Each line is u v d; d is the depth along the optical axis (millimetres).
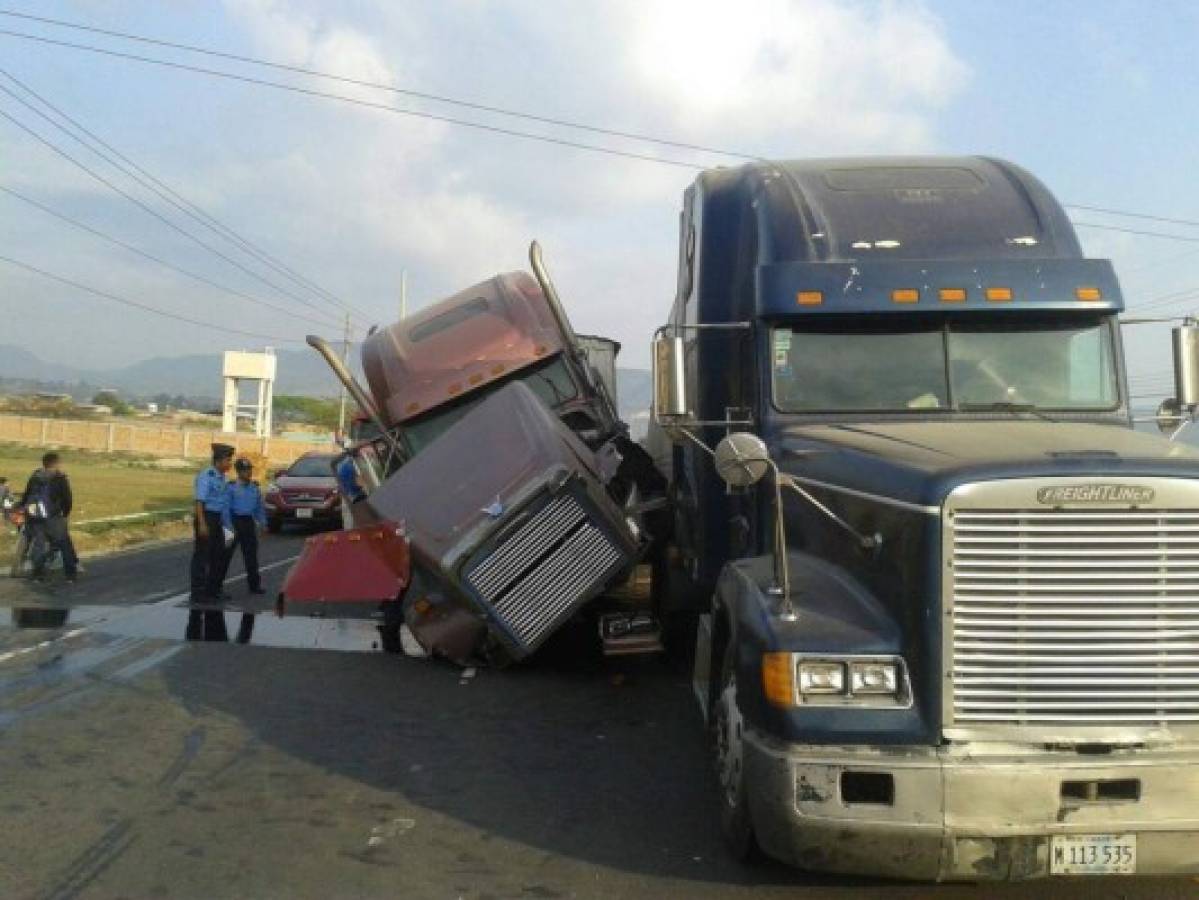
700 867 5316
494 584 8625
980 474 4453
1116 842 4320
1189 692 4367
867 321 6562
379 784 6574
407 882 5094
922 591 4473
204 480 13914
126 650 10414
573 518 8680
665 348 6363
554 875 5207
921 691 4457
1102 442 5035
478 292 11992
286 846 5516
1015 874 4359
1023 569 4406
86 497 32188
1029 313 6496
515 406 9344
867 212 7012
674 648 9789
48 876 5062
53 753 7004
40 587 15023
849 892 5043
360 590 8820
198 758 7008
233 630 11711
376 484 11070
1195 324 6621
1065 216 7078
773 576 5254
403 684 9289
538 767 6973
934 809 4316
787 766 4461
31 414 93688
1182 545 4379
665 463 10383
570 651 10383
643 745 7512
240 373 70750
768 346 6574
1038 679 4387
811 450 5789
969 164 7770
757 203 7297
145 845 5477
